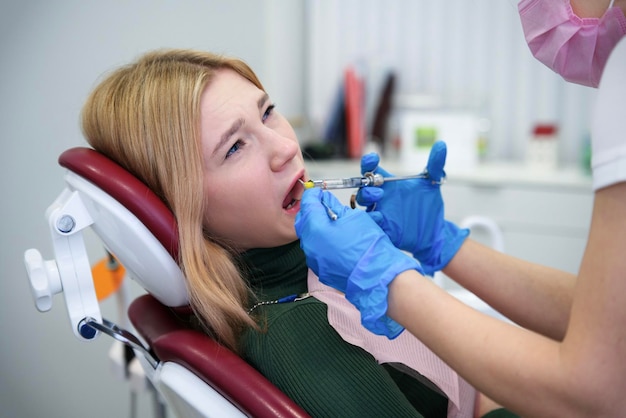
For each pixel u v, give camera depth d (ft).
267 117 3.01
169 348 2.65
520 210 7.49
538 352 1.90
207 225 2.88
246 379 2.45
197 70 2.84
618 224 1.75
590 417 1.85
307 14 9.35
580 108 8.30
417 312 2.08
